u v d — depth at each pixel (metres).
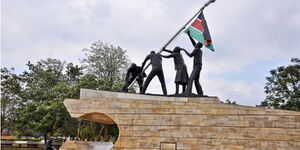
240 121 14.17
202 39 17.45
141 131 15.19
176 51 18.38
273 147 13.47
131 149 15.05
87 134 39.59
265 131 13.74
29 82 42.59
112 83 38.47
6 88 42.47
